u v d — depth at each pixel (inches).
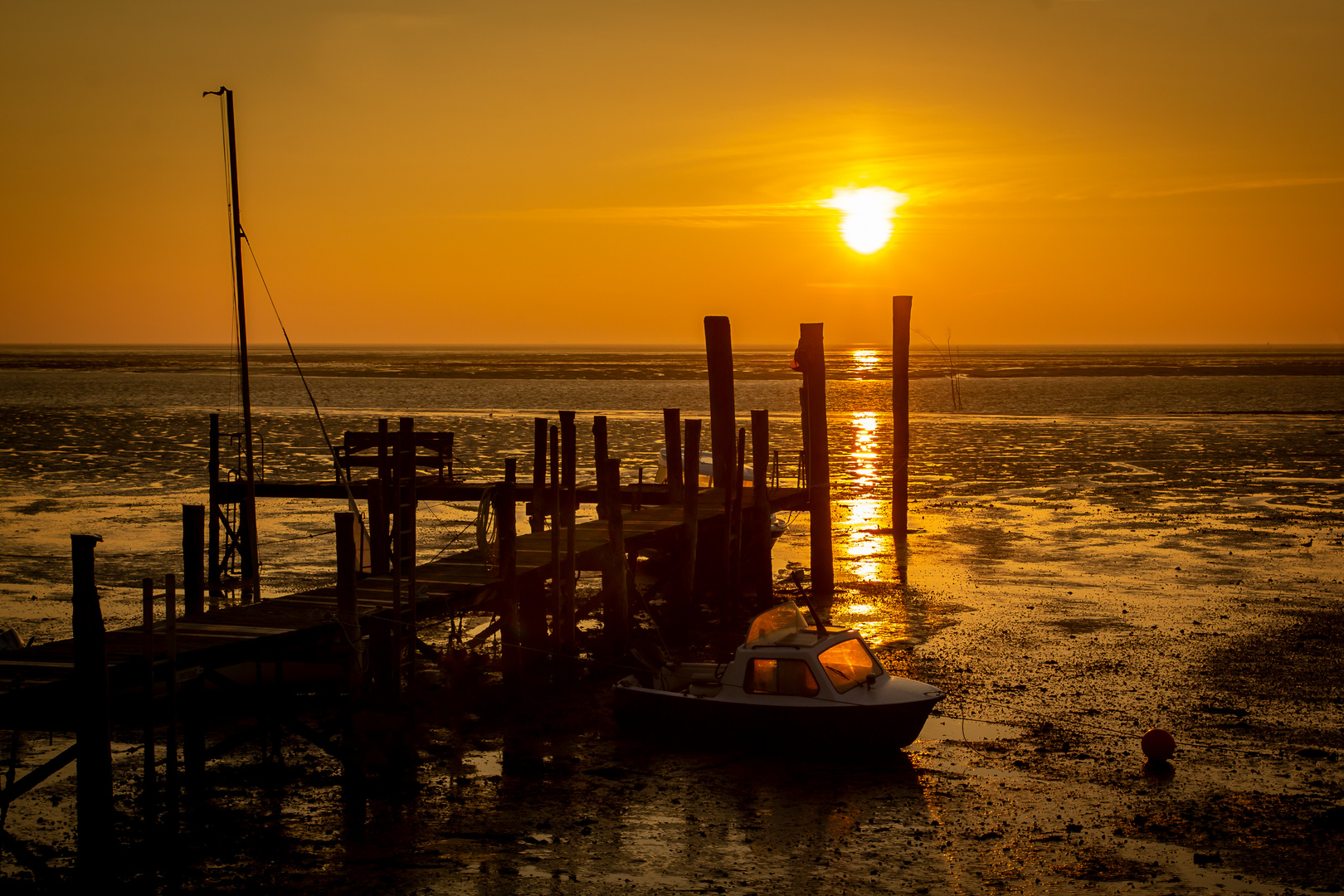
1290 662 708.7
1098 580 974.4
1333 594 910.4
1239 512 1374.3
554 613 665.0
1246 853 439.2
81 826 420.5
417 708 595.2
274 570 1006.4
